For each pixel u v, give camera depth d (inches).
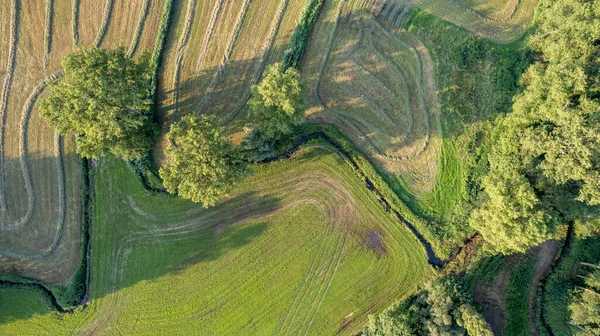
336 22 1859.0
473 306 1648.6
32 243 1881.2
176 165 1546.5
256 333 1873.8
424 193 1847.9
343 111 1872.5
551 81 1518.2
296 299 1873.8
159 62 1878.7
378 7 1862.7
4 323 1871.3
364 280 1856.5
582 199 1502.2
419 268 1835.6
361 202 1862.7
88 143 1604.3
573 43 1533.0
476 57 1831.9
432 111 1860.2
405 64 1862.7
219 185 1587.1
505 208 1519.4
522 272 1820.9
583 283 1745.8
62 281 1878.7
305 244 1878.7
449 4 1854.1
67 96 1542.8
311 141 1872.5
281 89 1547.7
